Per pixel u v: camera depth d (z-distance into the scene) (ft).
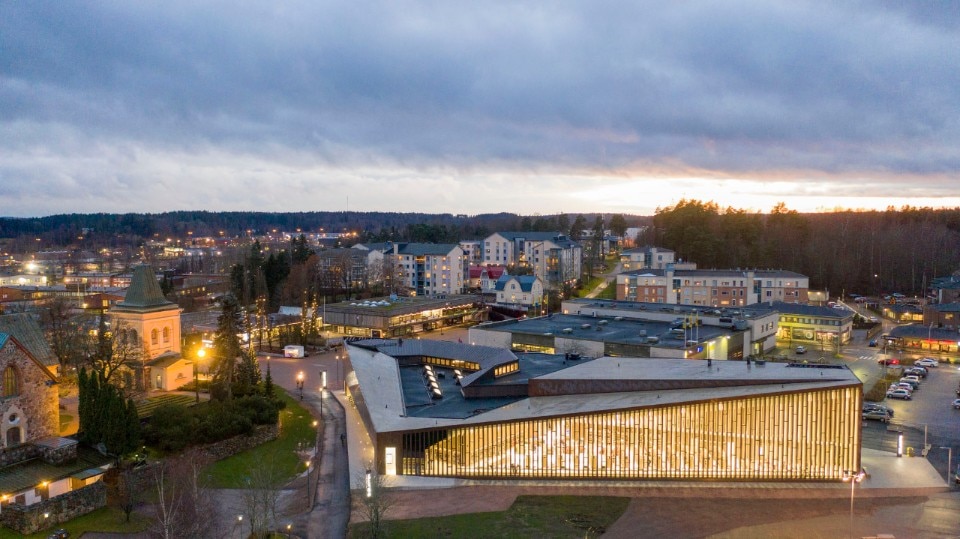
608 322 474.90
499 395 290.76
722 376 266.36
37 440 245.65
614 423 253.85
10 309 474.90
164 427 268.00
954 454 276.21
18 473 227.61
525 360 345.10
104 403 246.47
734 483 249.14
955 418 326.03
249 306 581.94
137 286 357.82
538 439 255.70
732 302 638.94
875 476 252.62
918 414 333.21
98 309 491.72
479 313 648.38
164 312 361.51
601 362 310.86
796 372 269.23
